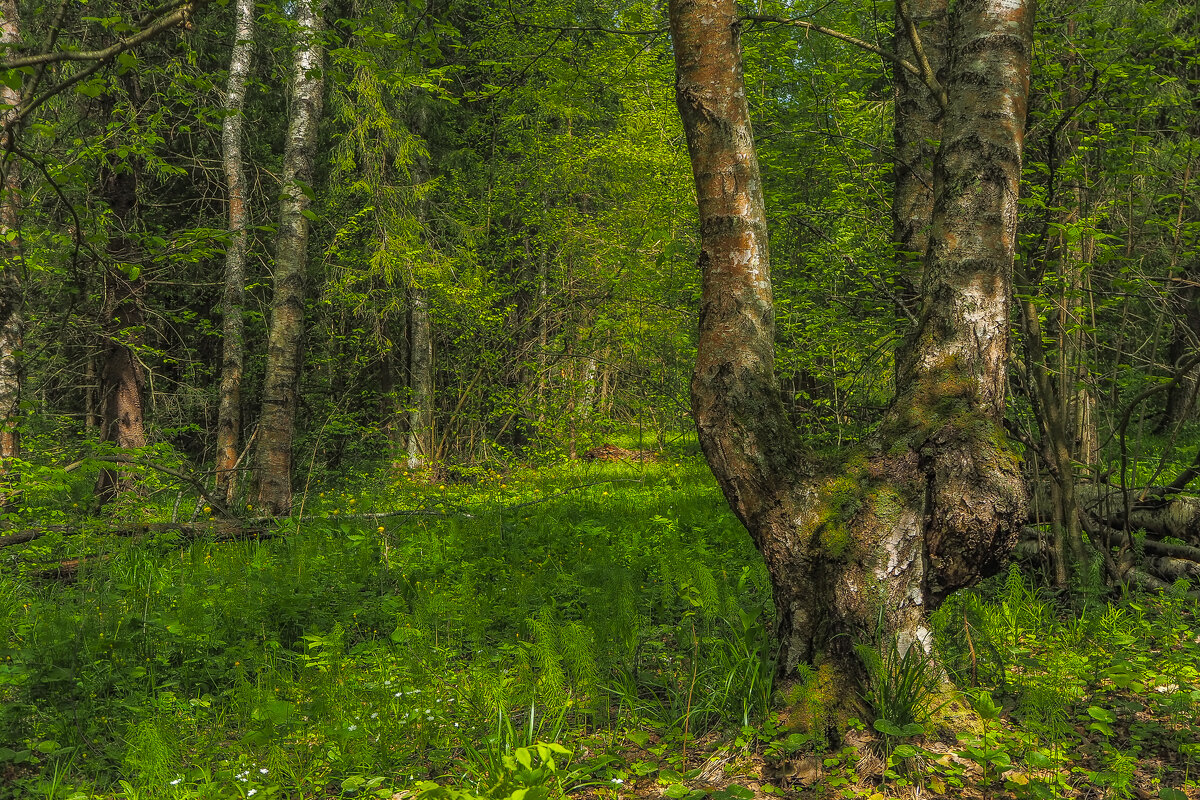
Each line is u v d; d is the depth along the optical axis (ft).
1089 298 18.19
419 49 15.38
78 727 11.82
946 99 11.99
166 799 10.18
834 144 24.23
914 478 10.81
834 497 11.07
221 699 13.50
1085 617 14.74
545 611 12.70
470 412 48.75
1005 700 11.81
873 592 10.60
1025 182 17.76
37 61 9.55
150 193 37.45
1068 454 17.24
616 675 13.03
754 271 12.00
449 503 32.01
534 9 29.43
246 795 10.00
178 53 33.58
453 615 15.80
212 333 37.91
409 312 51.42
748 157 12.12
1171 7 19.45
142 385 33.40
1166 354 30.50
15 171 25.55
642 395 45.50
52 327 30.60
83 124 29.96
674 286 39.96
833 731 10.33
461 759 11.07
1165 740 10.99
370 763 10.57
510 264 51.85
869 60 24.56
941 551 10.68
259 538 25.12
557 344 47.62
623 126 43.27
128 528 23.77
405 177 48.06
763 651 11.59
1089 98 15.70
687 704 11.63
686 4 12.20
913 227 19.70
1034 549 18.44
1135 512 19.07
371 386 55.26
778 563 11.29
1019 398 19.08
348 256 45.91
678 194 39.70
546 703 10.97
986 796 9.54
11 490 23.08
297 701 12.60
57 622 14.48
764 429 11.57
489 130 52.16
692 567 13.83
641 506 30.89
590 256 45.85
